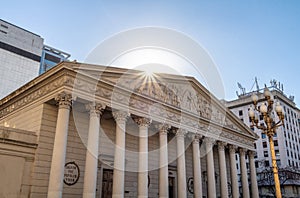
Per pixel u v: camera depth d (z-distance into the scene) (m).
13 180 20.31
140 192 24.30
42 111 22.72
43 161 21.77
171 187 31.94
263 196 66.06
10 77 55.19
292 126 81.75
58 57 66.69
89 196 20.53
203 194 36.12
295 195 63.50
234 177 36.75
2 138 20.45
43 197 21.03
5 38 56.41
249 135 41.78
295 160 77.44
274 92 78.56
